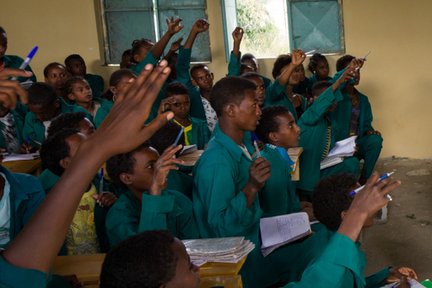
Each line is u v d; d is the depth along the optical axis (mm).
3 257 812
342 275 1511
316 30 6105
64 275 1837
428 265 3668
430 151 6211
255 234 2383
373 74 6172
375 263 3748
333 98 3812
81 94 4414
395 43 6117
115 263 1340
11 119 4145
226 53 6047
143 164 2189
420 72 6152
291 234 2395
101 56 5926
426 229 4207
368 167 5141
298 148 3631
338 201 1846
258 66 5984
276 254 2395
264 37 6117
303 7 6066
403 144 6227
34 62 5883
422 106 6199
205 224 2365
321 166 3947
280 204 2768
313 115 3836
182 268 1369
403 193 5062
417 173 5633
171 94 4008
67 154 2406
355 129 5141
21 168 3424
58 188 817
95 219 2393
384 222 4367
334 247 1518
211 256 1849
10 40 5836
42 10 5820
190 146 3578
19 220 1843
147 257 1330
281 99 4434
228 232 2242
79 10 5840
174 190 2527
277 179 2746
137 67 4438
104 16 5918
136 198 2279
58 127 3098
